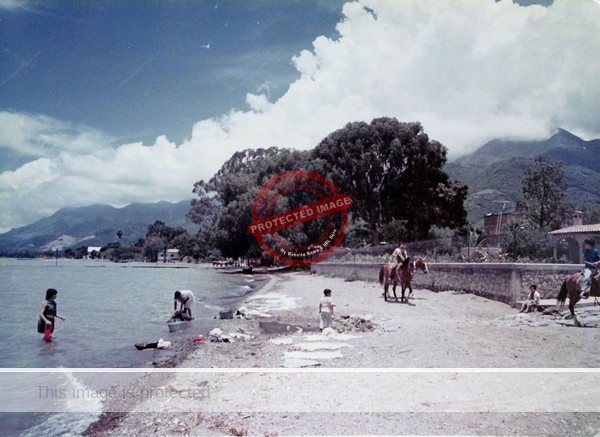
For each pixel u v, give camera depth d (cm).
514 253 2327
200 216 6869
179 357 1063
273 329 1428
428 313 1564
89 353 1174
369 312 1661
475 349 947
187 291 1744
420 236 4541
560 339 1021
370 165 4462
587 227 2073
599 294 1184
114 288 3891
